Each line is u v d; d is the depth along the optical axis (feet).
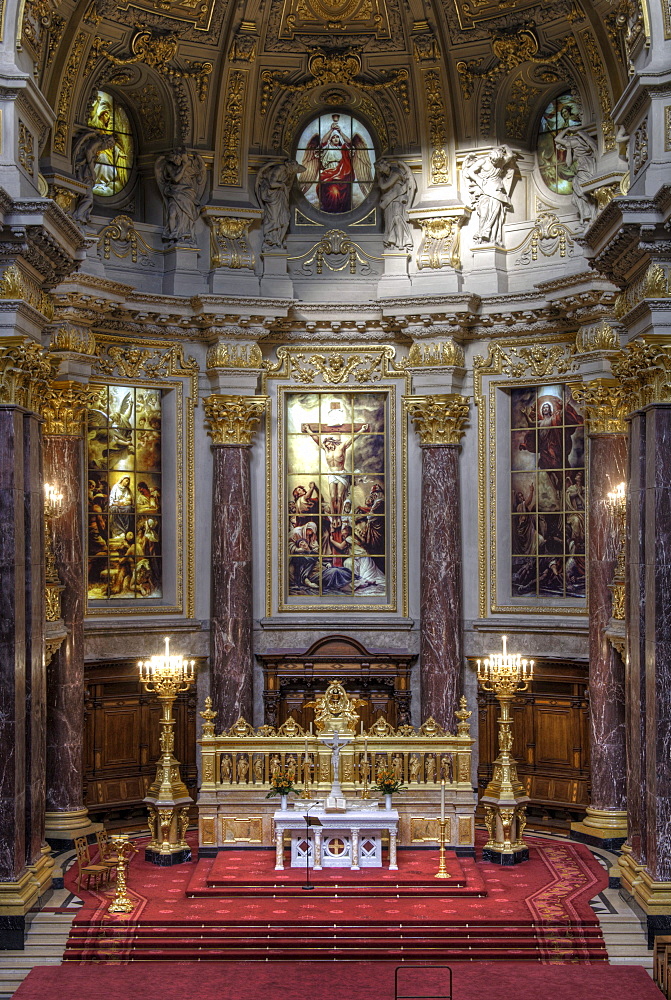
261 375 82.64
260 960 54.39
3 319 55.31
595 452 72.33
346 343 83.51
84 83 74.90
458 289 80.48
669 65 55.06
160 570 81.97
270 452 82.79
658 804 54.90
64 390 71.67
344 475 84.43
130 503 80.53
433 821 65.57
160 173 80.74
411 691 81.00
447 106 80.64
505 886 61.41
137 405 80.84
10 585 55.67
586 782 75.46
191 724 80.18
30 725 57.98
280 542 82.89
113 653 77.61
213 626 79.77
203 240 81.51
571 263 78.02
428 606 79.41
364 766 64.85
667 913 54.34
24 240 54.60
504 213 81.20
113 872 63.93
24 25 56.24
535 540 80.43
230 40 78.89
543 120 81.15
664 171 54.75
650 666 56.18
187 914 56.85
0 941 54.80
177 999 49.80
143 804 77.66
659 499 55.57
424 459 80.64
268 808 65.67
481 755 79.36
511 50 77.61
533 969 53.26
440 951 54.70
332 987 51.11
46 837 70.13
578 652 76.54
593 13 71.26
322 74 81.61
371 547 84.28
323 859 62.18
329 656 80.59
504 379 80.79
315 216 84.69
